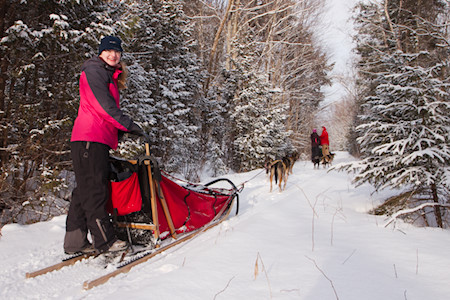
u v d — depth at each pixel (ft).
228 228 11.46
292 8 63.98
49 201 15.55
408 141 13.29
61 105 16.01
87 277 7.46
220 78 49.62
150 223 9.05
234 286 6.29
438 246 8.96
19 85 17.20
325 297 5.78
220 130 43.16
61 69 17.24
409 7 46.78
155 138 30.91
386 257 8.02
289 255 8.20
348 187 21.98
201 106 40.06
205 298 5.79
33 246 9.60
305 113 85.15
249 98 41.60
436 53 21.54
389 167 14.51
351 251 8.52
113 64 8.52
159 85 31.45
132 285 6.66
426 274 6.86
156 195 9.43
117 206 8.32
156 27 32.42
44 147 15.14
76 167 7.80
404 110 14.28
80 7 17.29
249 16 64.28
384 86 14.38
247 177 33.40
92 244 8.25
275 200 19.10
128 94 25.23
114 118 7.95
